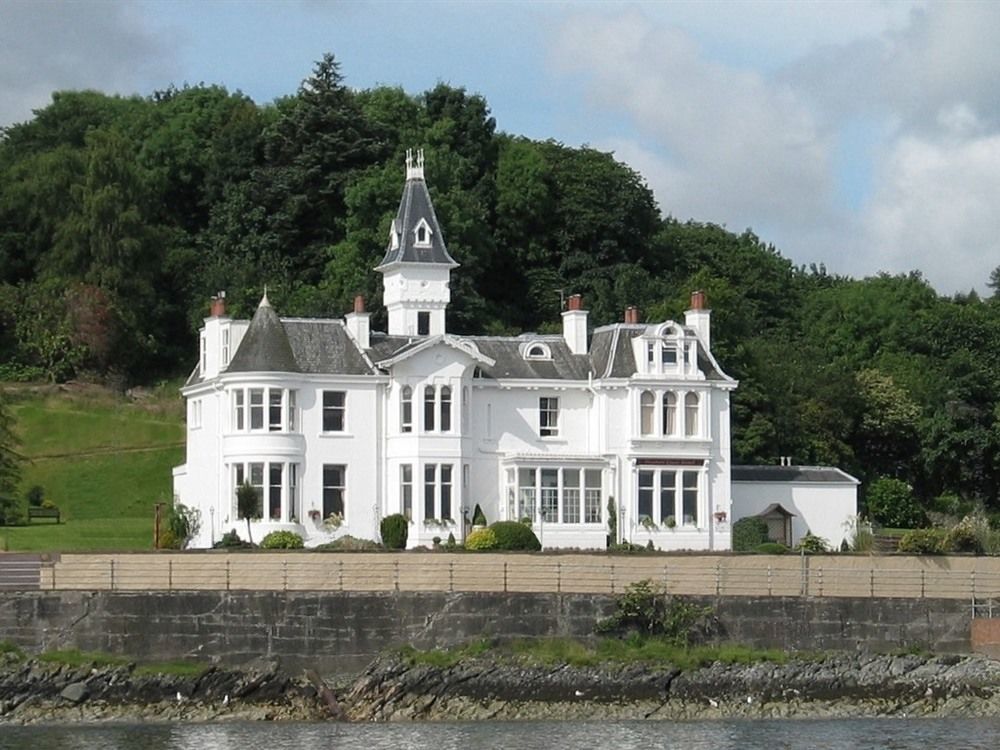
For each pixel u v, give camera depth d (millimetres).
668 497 131500
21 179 186250
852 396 163125
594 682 105125
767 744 94562
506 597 107500
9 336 173625
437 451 126875
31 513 141250
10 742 93125
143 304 177375
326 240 182625
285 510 125188
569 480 130000
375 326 166500
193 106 199750
